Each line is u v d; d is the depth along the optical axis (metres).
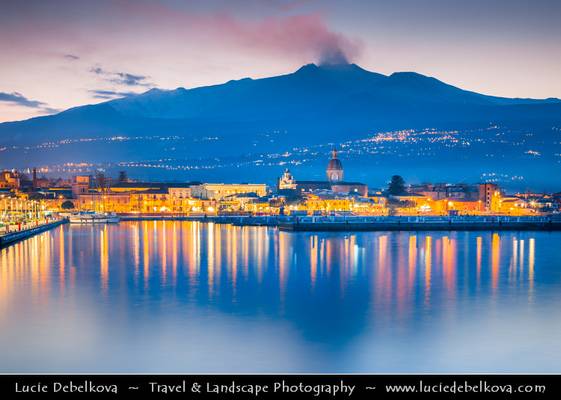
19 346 94.56
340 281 151.75
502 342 97.19
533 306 122.38
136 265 179.75
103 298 128.38
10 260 191.00
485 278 157.12
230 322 108.31
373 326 106.12
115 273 163.25
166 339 98.12
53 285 143.62
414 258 198.50
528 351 93.00
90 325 106.12
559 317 112.81
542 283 149.62
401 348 94.06
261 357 90.00
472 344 96.06
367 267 177.12
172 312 115.81
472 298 130.25
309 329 103.88
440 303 124.94
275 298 129.88
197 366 86.38
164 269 171.75
